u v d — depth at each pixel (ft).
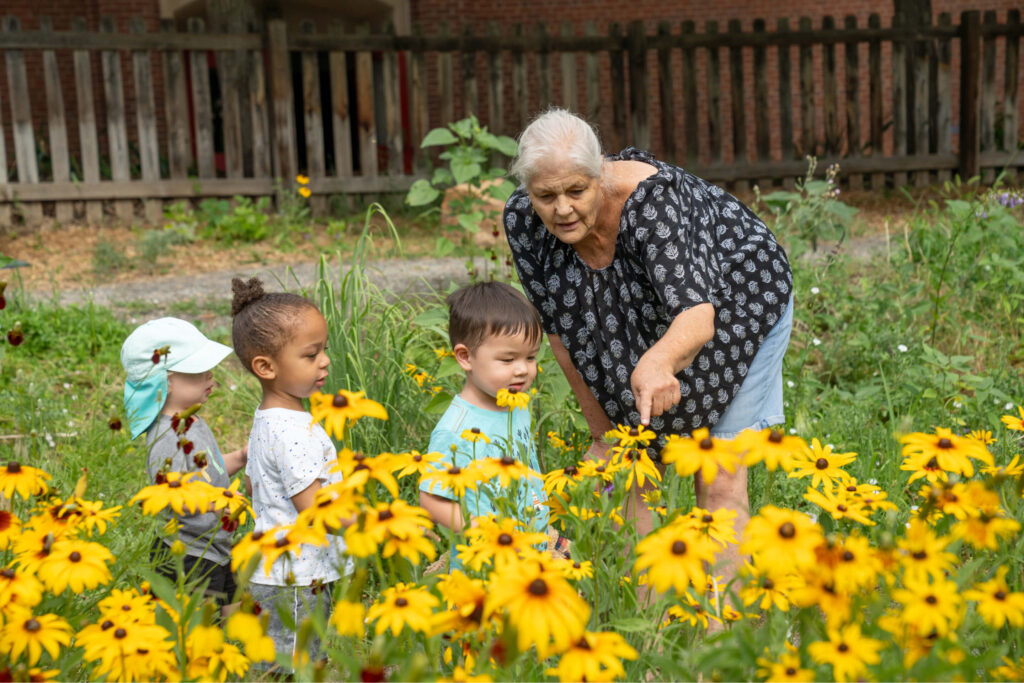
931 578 6.40
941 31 39.68
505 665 5.34
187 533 9.41
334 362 13.05
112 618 6.24
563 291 9.86
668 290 8.52
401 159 38.24
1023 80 53.62
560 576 5.56
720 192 10.11
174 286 26.09
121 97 35.32
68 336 19.74
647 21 57.00
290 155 36.99
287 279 26.73
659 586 5.63
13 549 6.85
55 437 13.16
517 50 38.78
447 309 13.83
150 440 10.21
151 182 35.76
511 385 9.59
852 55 40.06
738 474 9.53
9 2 49.93
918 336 17.08
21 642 6.04
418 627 5.56
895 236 23.65
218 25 36.50
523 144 8.63
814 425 13.82
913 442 7.03
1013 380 15.64
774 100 56.54
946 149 40.60
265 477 9.29
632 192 8.84
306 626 5.55
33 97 50.39
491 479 8.29
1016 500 7.97
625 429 7.87
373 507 6.66
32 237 32.91
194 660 6.27
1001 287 18.71
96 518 6.92
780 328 9.73
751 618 6.77
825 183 19.71
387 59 37.78
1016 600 5.76
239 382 16.83
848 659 5.32
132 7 50.96
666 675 6.91
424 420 13.33
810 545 5.55
